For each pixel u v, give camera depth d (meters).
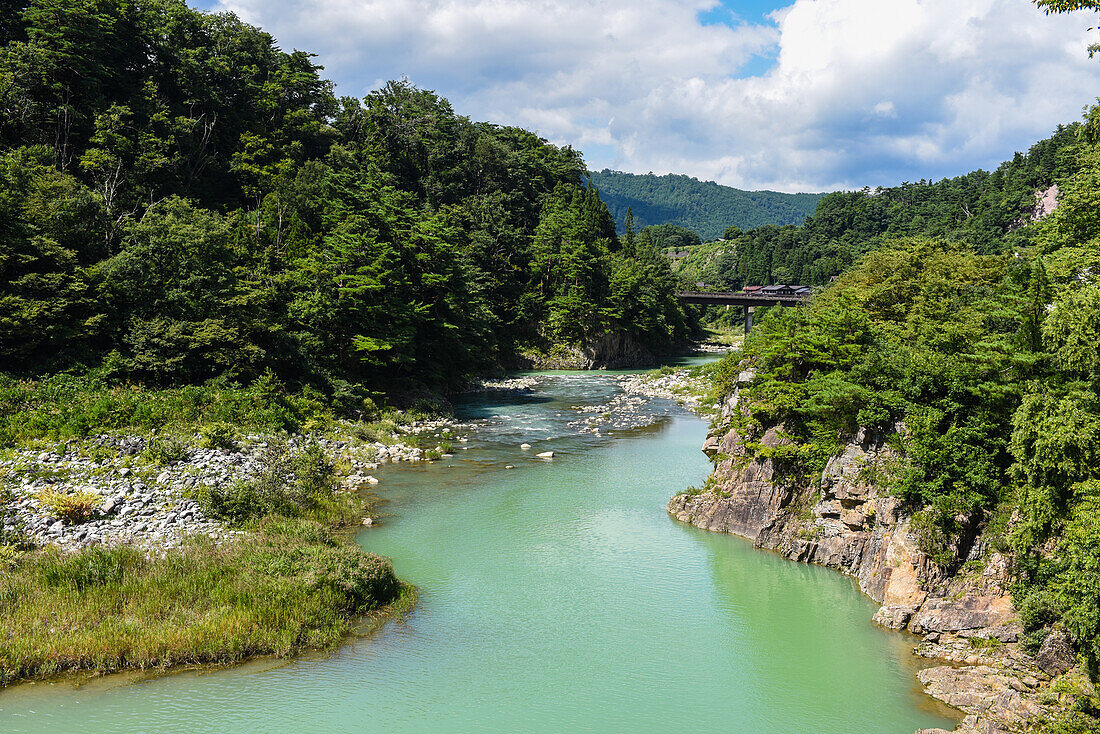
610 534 32.44
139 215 70.00
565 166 171.62
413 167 127.62
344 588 23.33
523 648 21.77
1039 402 21.70
